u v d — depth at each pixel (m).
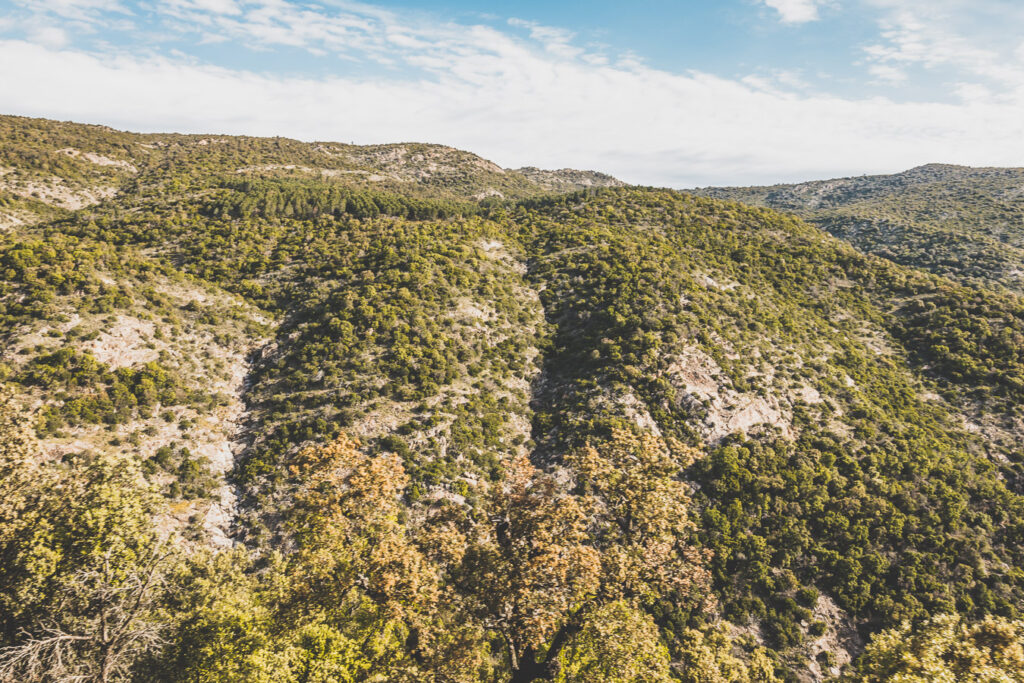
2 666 13.61
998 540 39.97
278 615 18.56
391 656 18.38
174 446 41.72
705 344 57.22
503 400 54.12
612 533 20.52
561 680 18.02
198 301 60.34
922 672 18.19
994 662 17.97
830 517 40.66
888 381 57.72
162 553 17.73
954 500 41.62
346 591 18.27
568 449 47.78
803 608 36.25
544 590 16.48
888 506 41.09
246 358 56.31
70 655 14.38
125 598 15.59
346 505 18.11
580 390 54.59
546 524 17.36
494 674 18.42
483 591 16.94
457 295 65.69
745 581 37.53
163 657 16.41
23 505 17.00
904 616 35.16
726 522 40.66
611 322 62.25
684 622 35.03
